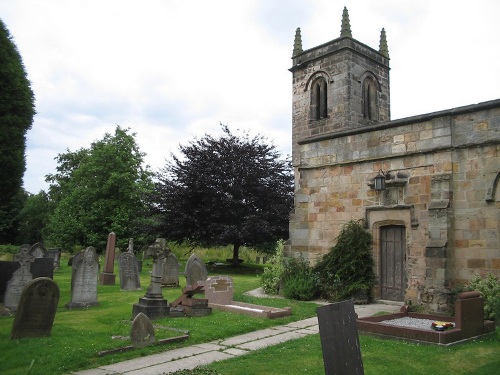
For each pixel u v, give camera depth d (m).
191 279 17.34
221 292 14.39
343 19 24.81
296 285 16.11
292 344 9.55
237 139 32.47
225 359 8.46
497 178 12.90
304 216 18.09
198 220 29.59
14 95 17.70
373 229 15.98
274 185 31.14
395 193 15.31
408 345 9.27
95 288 14.07
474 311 9.95
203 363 8.23
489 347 9.09
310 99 26.03
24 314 9.34
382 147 15.80
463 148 13.69
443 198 13.71
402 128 15.28
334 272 16.09
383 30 27.83
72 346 8.74
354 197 16.58
